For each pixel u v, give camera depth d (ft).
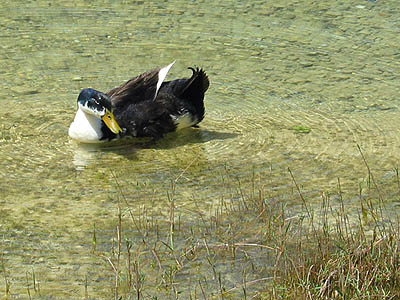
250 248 28.60
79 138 38.88
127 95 39.78
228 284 26.40
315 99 44.19
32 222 30.83
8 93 44.09
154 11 55.06
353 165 36.42
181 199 32.99
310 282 25.62
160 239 29.43
